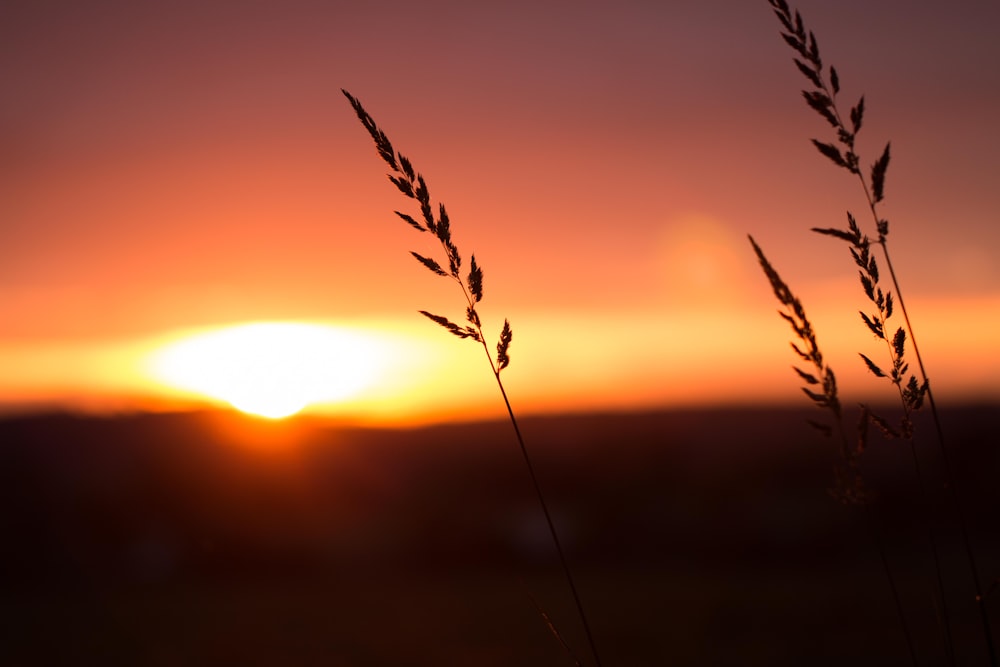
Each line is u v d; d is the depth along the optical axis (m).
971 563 1.78
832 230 1.89
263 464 34.00
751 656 10.91
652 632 12.85
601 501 30.25
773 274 1.79
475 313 1.93
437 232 1.95
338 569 24.80
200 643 12.73
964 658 7.54
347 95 1.97
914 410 1.84
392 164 1.97
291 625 14.58
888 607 13.43
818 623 13.04
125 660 11.38
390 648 12.24
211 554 25.11
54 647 12.49
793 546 23.25
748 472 30.78
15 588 21.88
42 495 28.33
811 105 1.90
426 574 23.81
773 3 1.90
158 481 30.25
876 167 1.86
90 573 23.48
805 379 1.80
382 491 33.97
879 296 1.85
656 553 24.80
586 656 11.19
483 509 30.36
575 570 23.61
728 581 19.77
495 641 12.55
